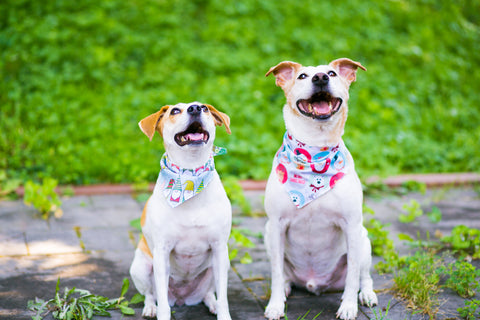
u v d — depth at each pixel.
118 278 3.84
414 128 8.20
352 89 8.48
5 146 6.49
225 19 9.62
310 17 10.05
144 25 9.23
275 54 9.11
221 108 7.70
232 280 3.87
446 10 11.73
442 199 6.03
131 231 4.83
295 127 3.28
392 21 10.72
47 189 5.10
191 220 3.03
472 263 4.12
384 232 4.31
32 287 3.63
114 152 6.65
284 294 3.43
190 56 8.77
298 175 3.24
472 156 7.56
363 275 3.52
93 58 8.37
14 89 7.66
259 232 4.87
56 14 9.02
